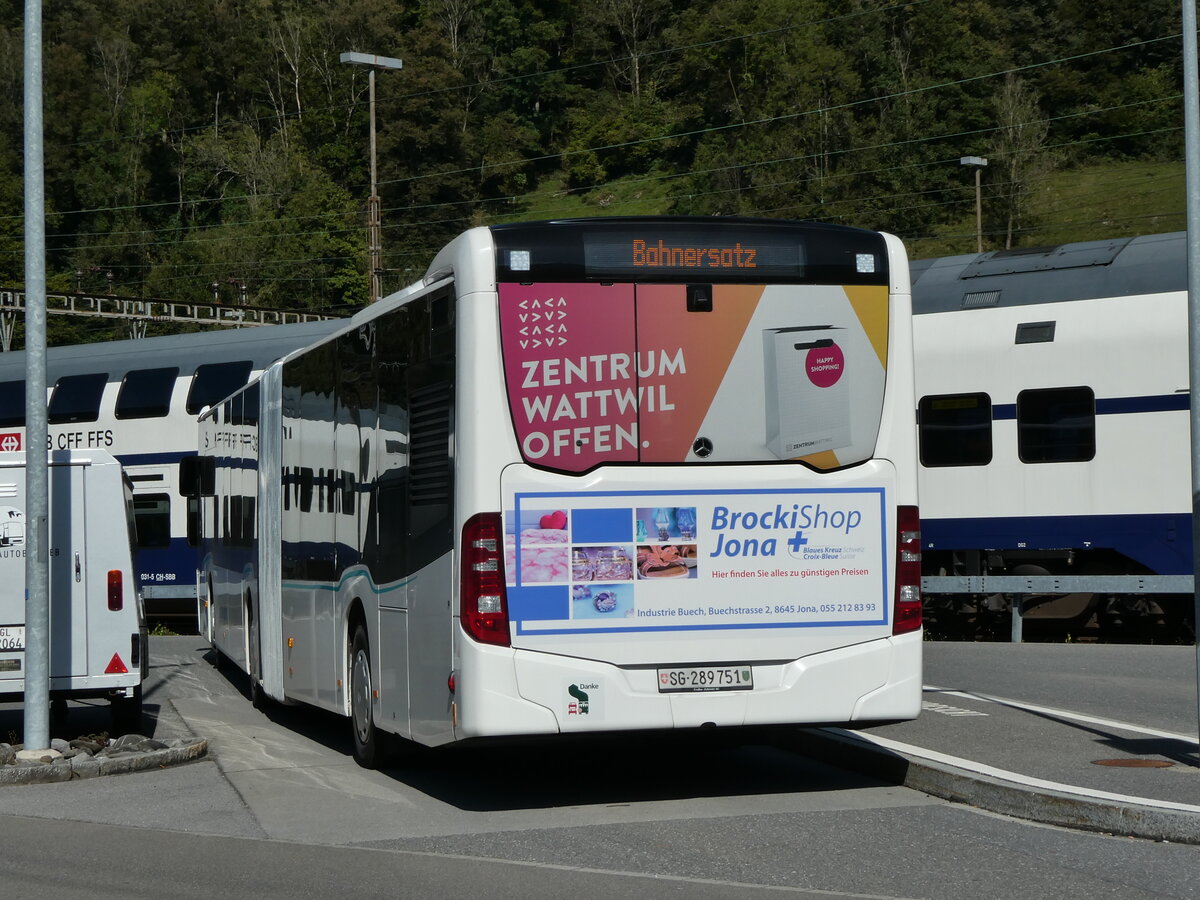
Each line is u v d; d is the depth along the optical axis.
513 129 123.75
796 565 8.74
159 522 28.25
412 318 9.29
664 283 8.64
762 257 8.78
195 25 118.19
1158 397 18.47
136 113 107.69
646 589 8.52
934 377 20.23
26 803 9.61
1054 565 19.62
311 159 109.88
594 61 136.50
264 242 98.56
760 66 108.88
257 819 8.86
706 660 8.59
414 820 8.68
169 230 105.19
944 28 104.12
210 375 27.98
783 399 8.77
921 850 7.41
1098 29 109.31
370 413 10.25
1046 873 6.86
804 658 8.73
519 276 8.47
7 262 99.81
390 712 9.76
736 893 6.62
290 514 12.95
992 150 91.44
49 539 12.00
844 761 10.05
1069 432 19.12
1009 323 19.69
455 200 111.06
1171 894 6.45
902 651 8.86
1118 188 97.81
